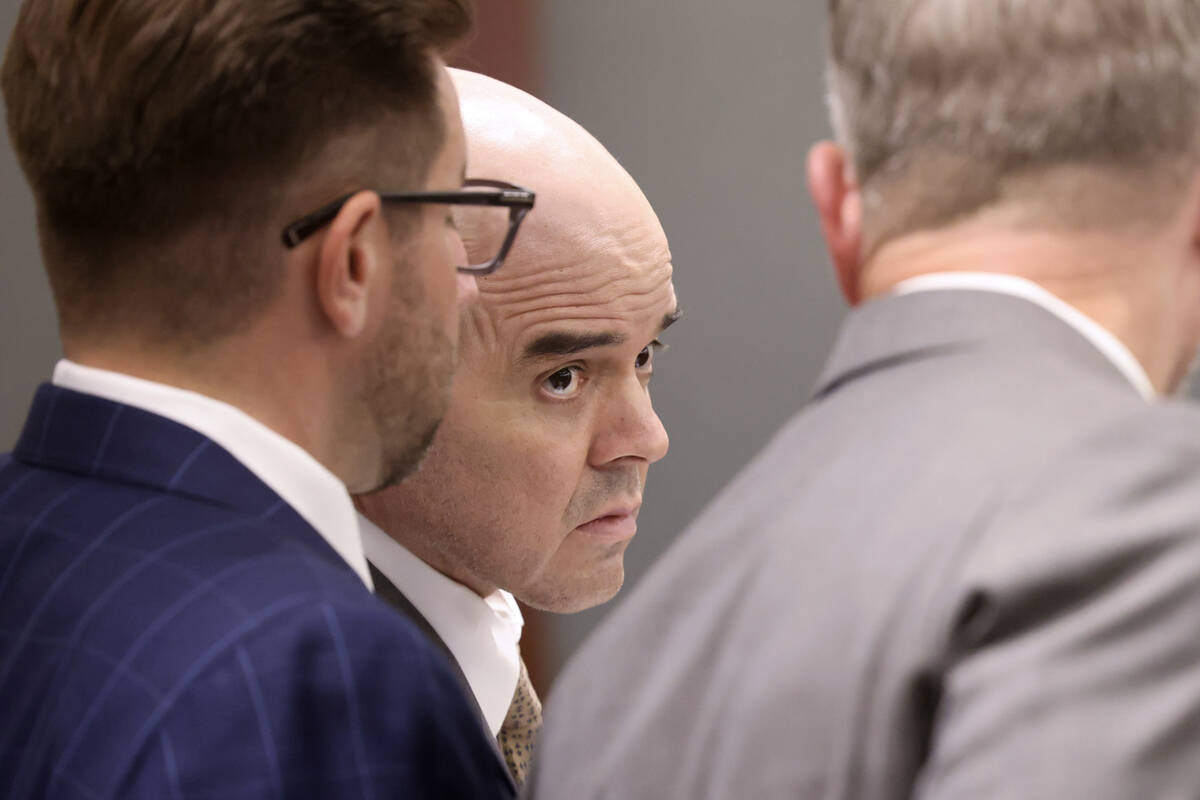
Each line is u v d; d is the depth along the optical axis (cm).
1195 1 169
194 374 215
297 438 221
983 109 170
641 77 668
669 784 169
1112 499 147
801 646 158
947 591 148
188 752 184
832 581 159
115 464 215
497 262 268
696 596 179
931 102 174
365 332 222
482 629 328
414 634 207
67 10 208
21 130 216
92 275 216
